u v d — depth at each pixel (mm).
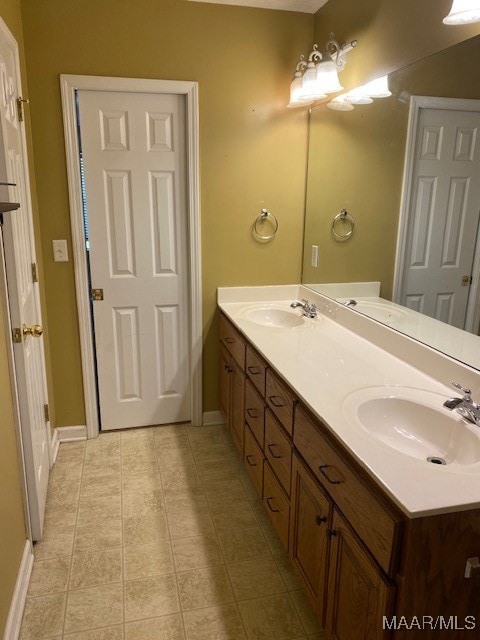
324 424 1389
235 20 2566
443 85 1658
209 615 1714
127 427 3025
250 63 2635
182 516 2234
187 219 2789
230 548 2041
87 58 2441
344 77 2393
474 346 1557
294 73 2660
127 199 2701
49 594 1792
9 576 1593
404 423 1522
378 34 2068
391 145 1981
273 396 1904
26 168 2229
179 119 2656
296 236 2951
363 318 2215
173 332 2953
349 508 1271
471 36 1521
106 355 2885
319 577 1503
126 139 2621
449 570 1059
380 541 1104
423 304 1817
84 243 2648
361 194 2242
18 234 1912
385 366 1841
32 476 1957
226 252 2859
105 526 2162
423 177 1789
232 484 2482
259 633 1646
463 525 1035
